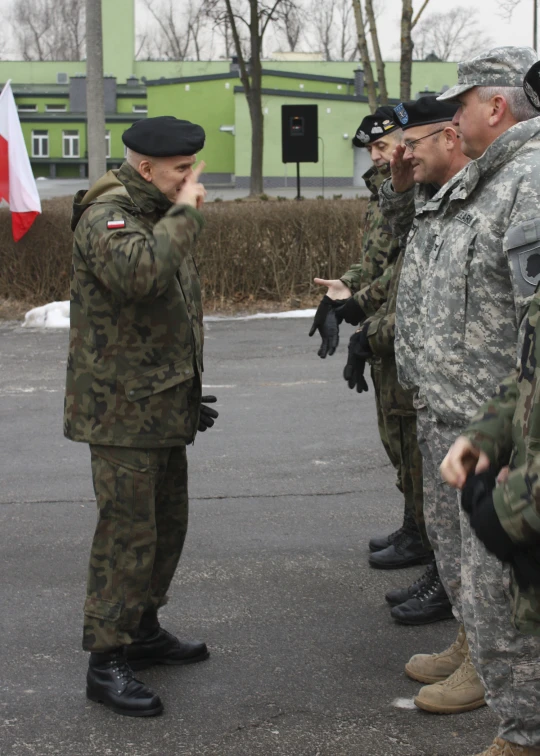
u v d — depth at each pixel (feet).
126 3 199.72
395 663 11.96
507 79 9.23
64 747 10.16
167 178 10.45
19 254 41.16
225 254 41.29
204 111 159.33
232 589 14.29
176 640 12.05
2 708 10.98
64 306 38.91
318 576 14.75
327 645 12.47
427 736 10.28
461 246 9.42
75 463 20.93
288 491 18.80
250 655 12.23
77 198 10.74
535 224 8.57
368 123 14.64
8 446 22.21
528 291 8.56
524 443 6.68
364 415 24.54
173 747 10.14
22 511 17.83
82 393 10.66
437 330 9.73
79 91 189.88
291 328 36.78
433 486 10.52
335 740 10.23
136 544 10.73
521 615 6.88
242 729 10.47
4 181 39.75
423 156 11.27
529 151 9.10
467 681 10.84
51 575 14.92
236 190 144.05
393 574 14.82
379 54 67.36
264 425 23.63
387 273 14.06
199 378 11.14
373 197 15.03
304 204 42.47
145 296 10.06
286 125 54.44
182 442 10.91
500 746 9.05
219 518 17.35
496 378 9.43
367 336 13.25
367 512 17.61
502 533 6.52
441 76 176.76
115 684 10.89
